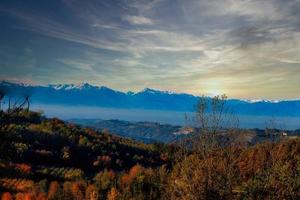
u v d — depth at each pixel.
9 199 49.38
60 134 93.56
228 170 13.50
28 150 73.62
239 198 13.56
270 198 13.79
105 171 60.22
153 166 80.25
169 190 15.00
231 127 13.47
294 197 13.79
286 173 14.48
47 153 75.94
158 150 91.25
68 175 68.38
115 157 87.50
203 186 13.36
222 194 13.27
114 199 38.81
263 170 14.75
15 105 14.67
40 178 65.38
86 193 47.59
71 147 86.50
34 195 50.31
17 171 60.81
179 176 14.12
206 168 13.46
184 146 14.01
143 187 35.41
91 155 85.31
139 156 88.44
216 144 13.52
